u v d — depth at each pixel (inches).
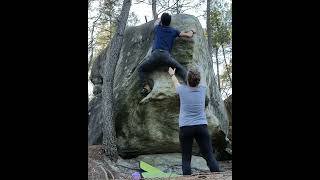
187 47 239.0
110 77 234.2
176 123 227.5
